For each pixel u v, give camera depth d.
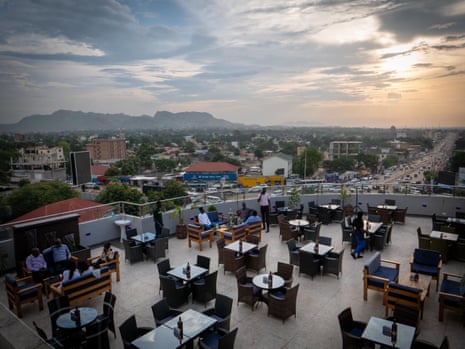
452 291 6.16
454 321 5.93
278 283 6.21
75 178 17.44
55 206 23.19
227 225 11.98
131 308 6.63
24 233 8.16
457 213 12.10
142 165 109.75
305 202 15.18
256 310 6.43
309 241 10.98
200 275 7.09
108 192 40.53
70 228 9.13
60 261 7.82
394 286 6.02
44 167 33.22
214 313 5.41
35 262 7.31
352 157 98.94
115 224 11.64
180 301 6.51
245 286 6.26
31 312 6.56
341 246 10.51
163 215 11.92
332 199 14.73
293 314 6.05
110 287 7.01
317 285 7.57
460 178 14.56
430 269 7.17
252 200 14.54
